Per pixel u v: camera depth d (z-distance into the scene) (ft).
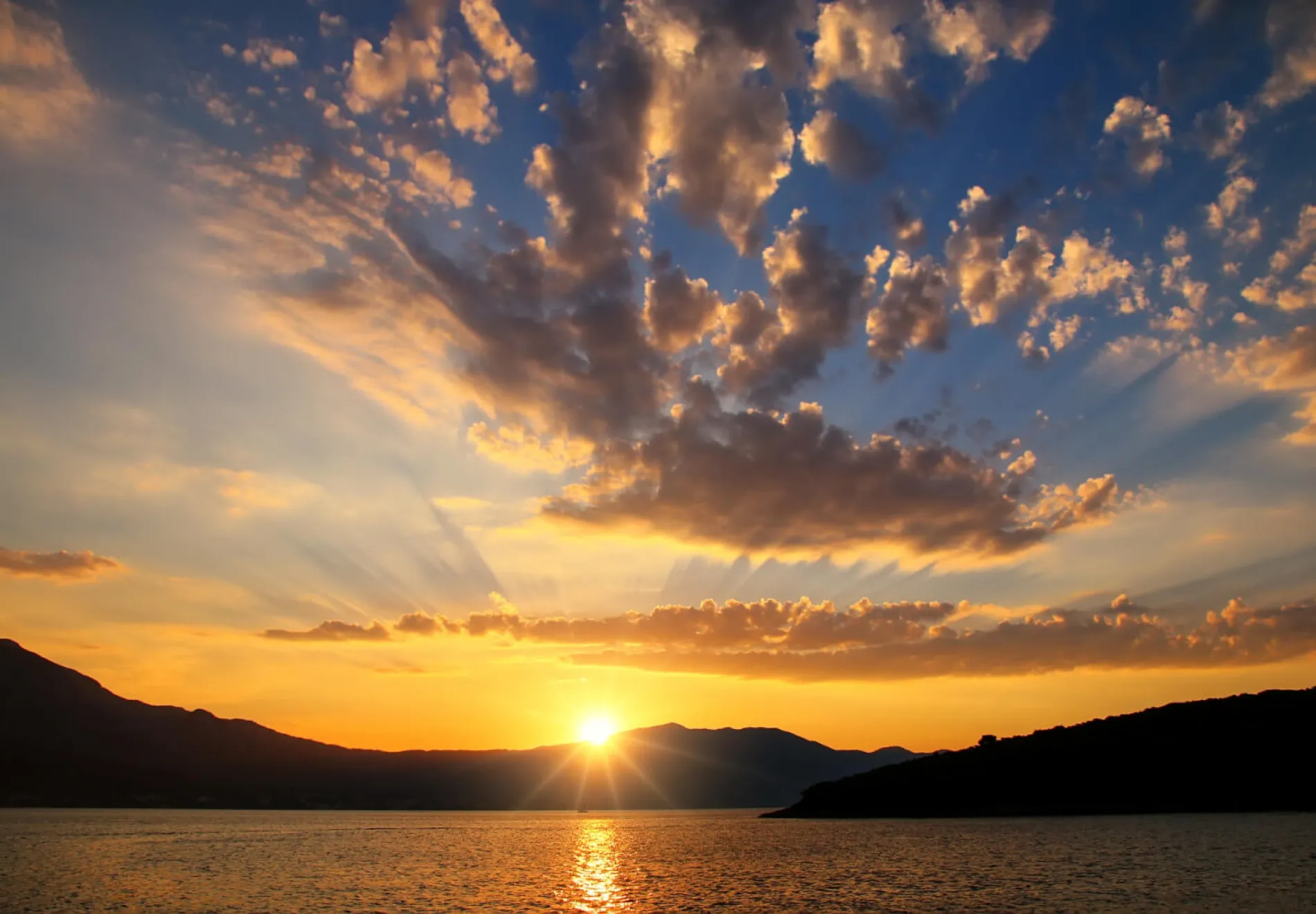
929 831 469.57
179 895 255.70
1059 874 265.75
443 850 431.84
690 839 504.84
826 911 215.92
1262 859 280.10
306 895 257.55
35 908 230.27
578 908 231.50
